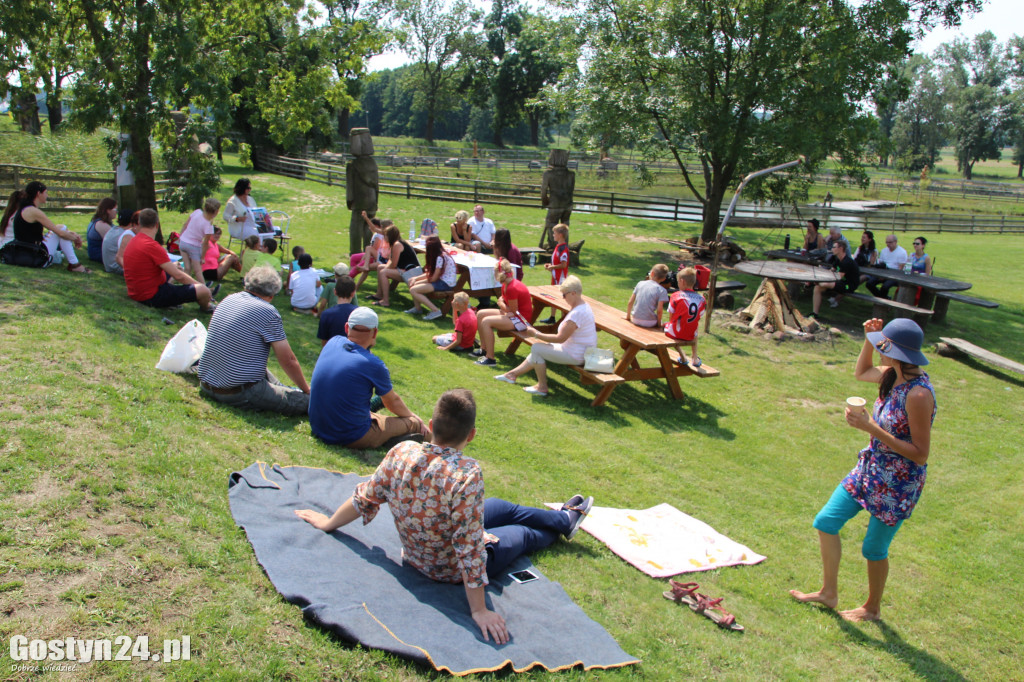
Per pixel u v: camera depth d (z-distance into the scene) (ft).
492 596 11.91
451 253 36.60
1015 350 40.11
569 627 11.48
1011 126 282.36
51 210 50.98
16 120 84.23
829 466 23.39
